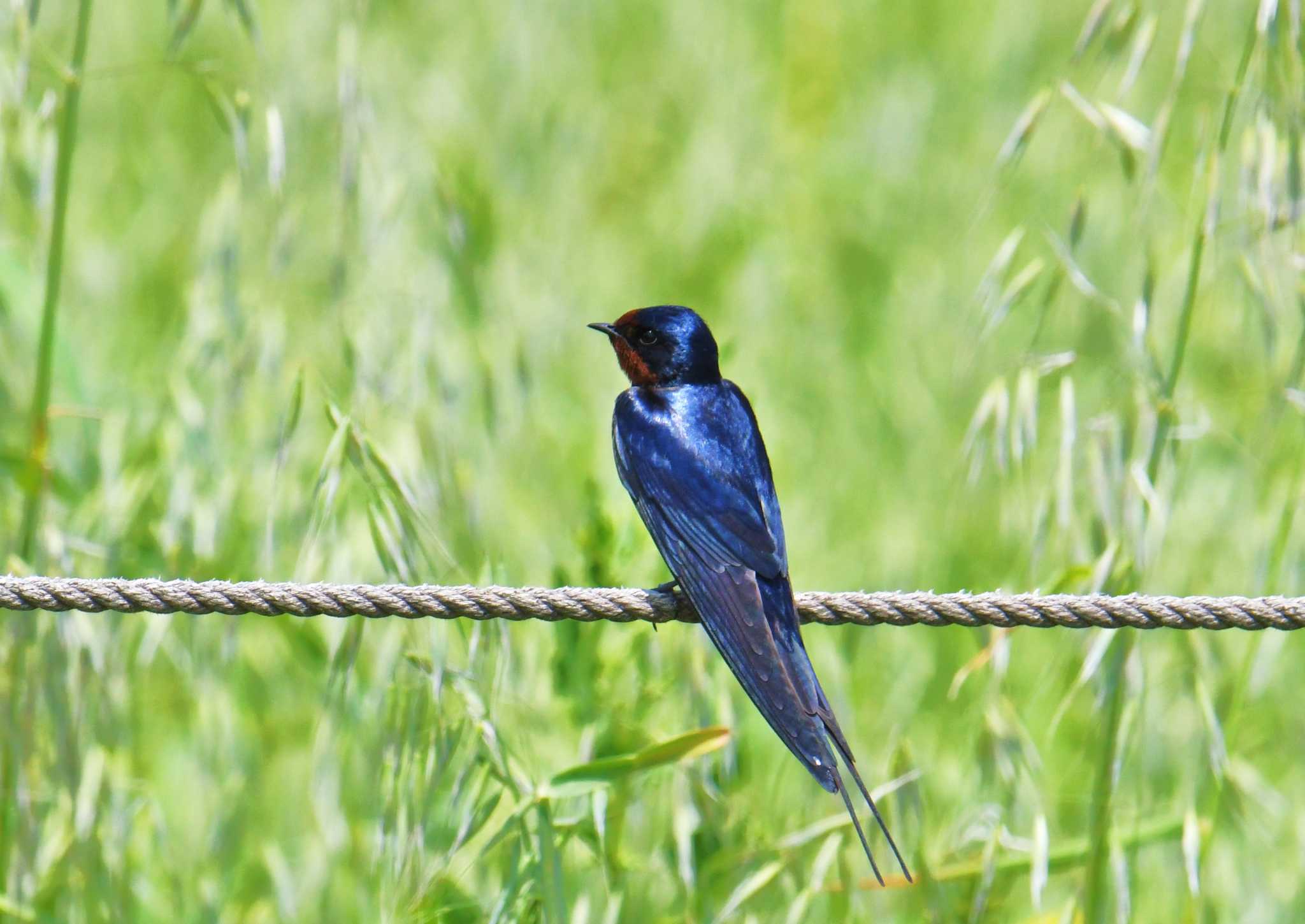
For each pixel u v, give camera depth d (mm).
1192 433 8609
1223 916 9500
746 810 8906
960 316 14102
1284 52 8211
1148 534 8430
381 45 12375
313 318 10305
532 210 14062
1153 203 9500
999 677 8836
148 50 14750
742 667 7789
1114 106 9117
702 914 8531
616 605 7164
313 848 9281
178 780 10391
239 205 9812
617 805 8664
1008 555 11656
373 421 9203
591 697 8812
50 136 8625
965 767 9492
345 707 8961
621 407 9492
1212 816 8617
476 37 14578
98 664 8578
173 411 9664
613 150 15992
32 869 8414
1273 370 8922
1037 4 16953
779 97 17234
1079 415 10664
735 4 17609
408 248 10062
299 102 10992
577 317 13438
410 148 11070
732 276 15219
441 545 8617
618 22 16938
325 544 8664
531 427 11266
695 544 8648
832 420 13852
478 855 8078
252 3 9070
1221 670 9758
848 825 8688
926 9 18359
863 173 16734
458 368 10109
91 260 12852
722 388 9688
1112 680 8445
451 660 8805
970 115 17047
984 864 8430
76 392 10000
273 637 10648
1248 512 10531
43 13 13891
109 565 9422
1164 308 9750
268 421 9836
